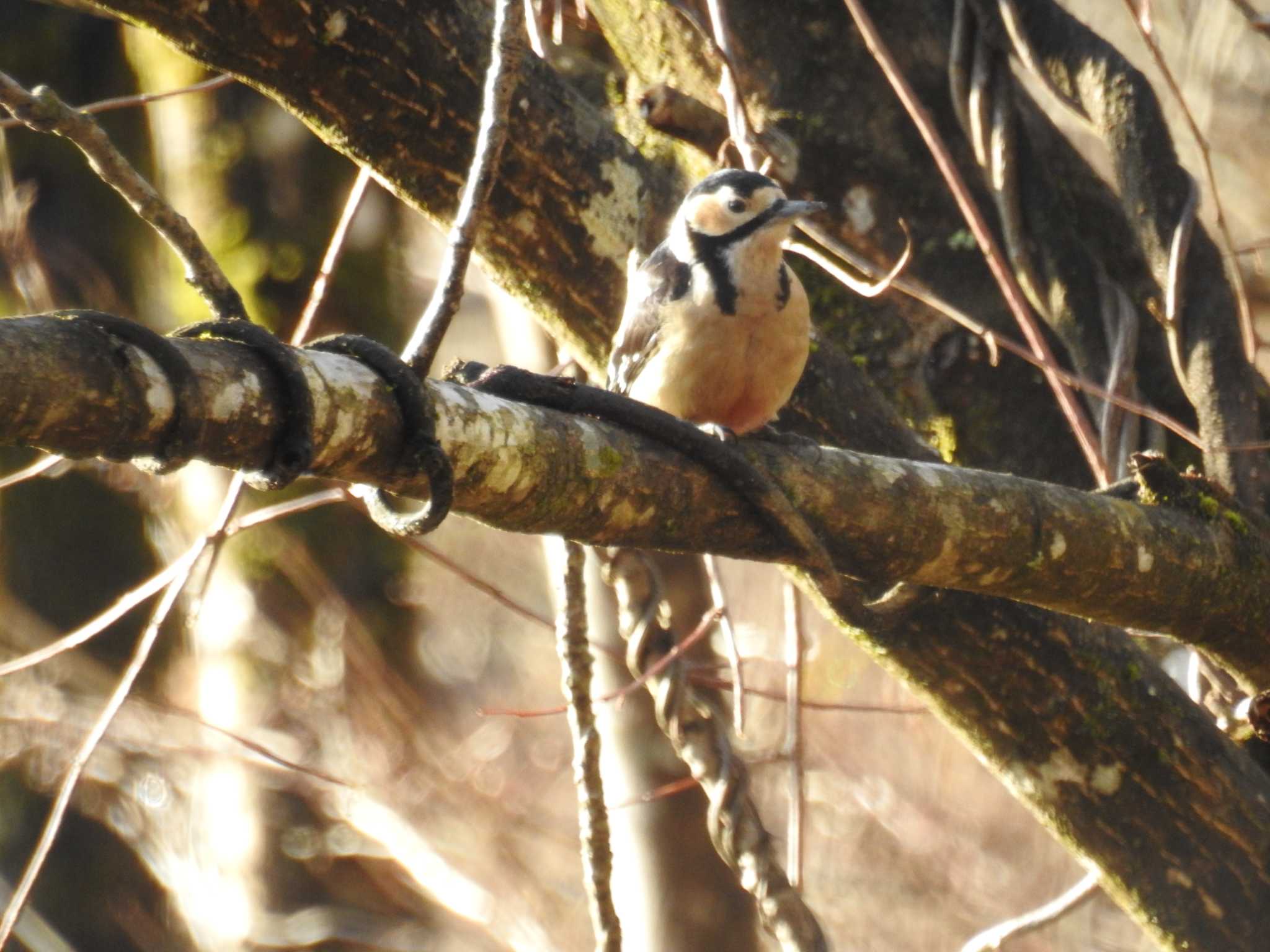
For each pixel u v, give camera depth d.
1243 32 17.86
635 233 8.77
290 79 7.70
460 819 20.92
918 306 10.43
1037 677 8.29
